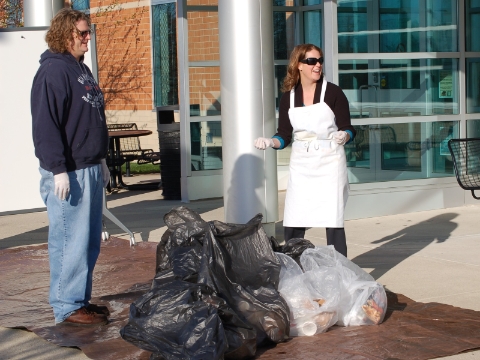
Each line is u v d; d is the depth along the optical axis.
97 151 5.01
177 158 11.10
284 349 4.44
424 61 9.32
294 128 5.39
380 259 6.88
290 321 4.62
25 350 4.67
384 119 9.12
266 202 7.35
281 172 11.65
